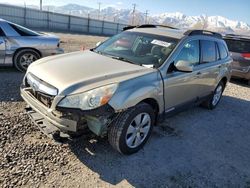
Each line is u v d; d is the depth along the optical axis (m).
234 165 4.07
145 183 3.35
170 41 4.57
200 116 5.92
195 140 4.69
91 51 4.91
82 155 3.70
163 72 4.08
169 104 4.40
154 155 3.98
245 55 9.70
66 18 48.94
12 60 7.44
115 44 4.91
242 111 6.75
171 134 4.76
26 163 3.37
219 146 4.62
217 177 3.69
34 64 4.12
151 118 3.99
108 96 3.28
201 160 4.06
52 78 3.49
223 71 6.16
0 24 7.22
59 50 8.09
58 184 3.11
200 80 5.15
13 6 43.66
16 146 3.68
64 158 3.58
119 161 3.69
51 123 3.38
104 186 3.19
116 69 3.83
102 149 3.90
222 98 7.76
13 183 3.00
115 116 3.47
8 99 5.31
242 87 9.70
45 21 47.12
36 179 3.12
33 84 3.68
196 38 4.96
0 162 3.30
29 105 3.75
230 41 10.24
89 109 3.21
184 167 3.80
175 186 3.38
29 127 4.24
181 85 4.52
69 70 3.68
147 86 3.73
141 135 3.94
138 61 4.29
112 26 56.19
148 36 4.79
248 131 5.48
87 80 3.41
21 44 7.39
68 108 3.23
